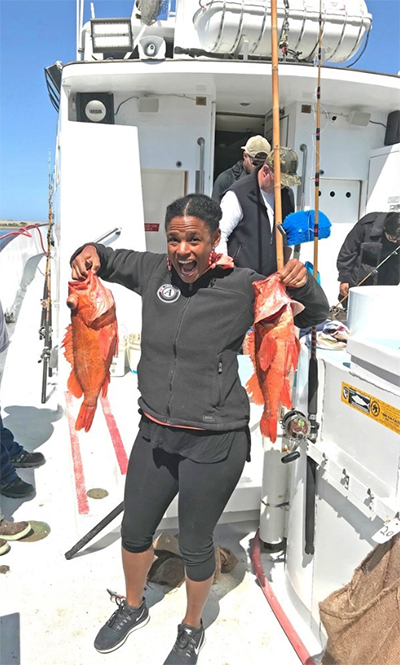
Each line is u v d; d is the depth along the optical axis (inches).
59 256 212.8
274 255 153.9
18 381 230.7
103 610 106.3
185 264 80.7
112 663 93.9
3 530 125.7
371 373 81.4
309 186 228.5
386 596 72.2
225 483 86.1
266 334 80.8
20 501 142.2
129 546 93.2
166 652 96.5
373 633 73.2
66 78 194.7
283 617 103.2
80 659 94.7
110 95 211.3
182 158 222.4
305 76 192.1
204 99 216.8
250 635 101.3
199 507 85.8
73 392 89.6
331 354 100.7
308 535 98.8
